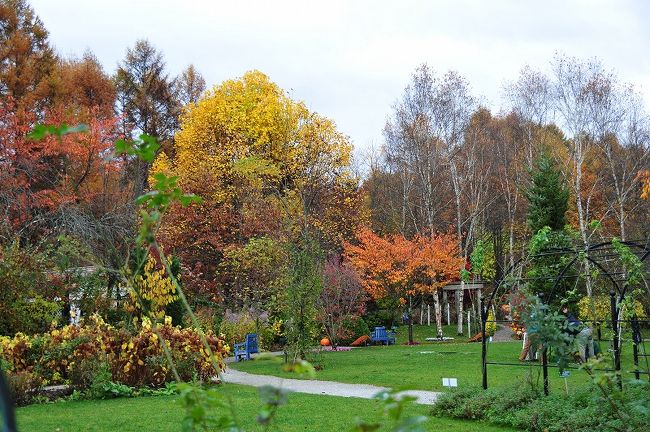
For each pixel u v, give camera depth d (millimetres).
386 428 8422
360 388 13594
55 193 19953
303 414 9898
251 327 26906
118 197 23375
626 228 35094
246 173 31375
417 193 42000
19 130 21125
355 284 30016
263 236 28953
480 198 40438
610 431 7043
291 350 18297
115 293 18984
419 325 42281
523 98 37312
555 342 7449
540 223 22297
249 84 36938
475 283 36250
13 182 19047
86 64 37375
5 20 30500
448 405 9703
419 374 15695
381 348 28125
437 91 38062
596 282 21078
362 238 32969
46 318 16156
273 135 35094
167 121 45906
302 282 18359
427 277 32469
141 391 12906
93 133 22562
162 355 13477
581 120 32312
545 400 9055
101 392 12344
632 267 10828
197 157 34688
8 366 12508
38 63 31062
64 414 10172
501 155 40906
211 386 13992
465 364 18156
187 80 50188
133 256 17031
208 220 31453
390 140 42750
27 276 15523
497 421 8914
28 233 19188
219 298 29703
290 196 31281
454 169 36625
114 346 13500
